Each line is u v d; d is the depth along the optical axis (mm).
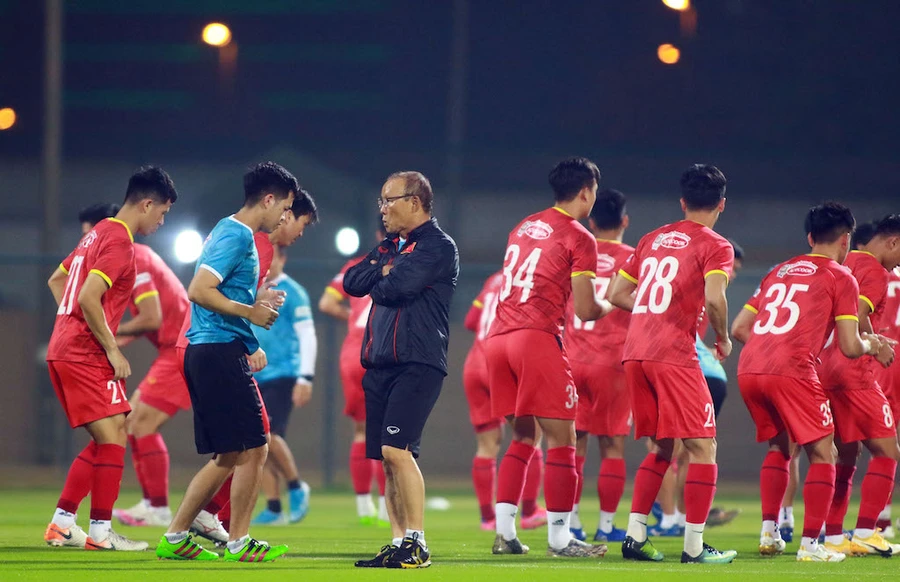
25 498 47469
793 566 25000
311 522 38281
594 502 50500
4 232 95312
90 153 101062
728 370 58250
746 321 29031
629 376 26578
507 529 27000
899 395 31453
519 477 27094
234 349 23266
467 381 35812
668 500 34625
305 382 36469
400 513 24594
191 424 61969
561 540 26375
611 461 32344
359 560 23297
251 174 23953
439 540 31531
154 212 25672
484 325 35500
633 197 96625
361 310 37562
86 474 26000
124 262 25125
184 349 26344
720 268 25578
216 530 26609
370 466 37469
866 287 28500
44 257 55281
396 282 22953
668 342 25766
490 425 35656
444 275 23438
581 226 26438
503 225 96375
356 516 40969
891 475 28453
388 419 23031
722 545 31359
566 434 26438
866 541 28344
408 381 23078
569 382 26234
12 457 61875
